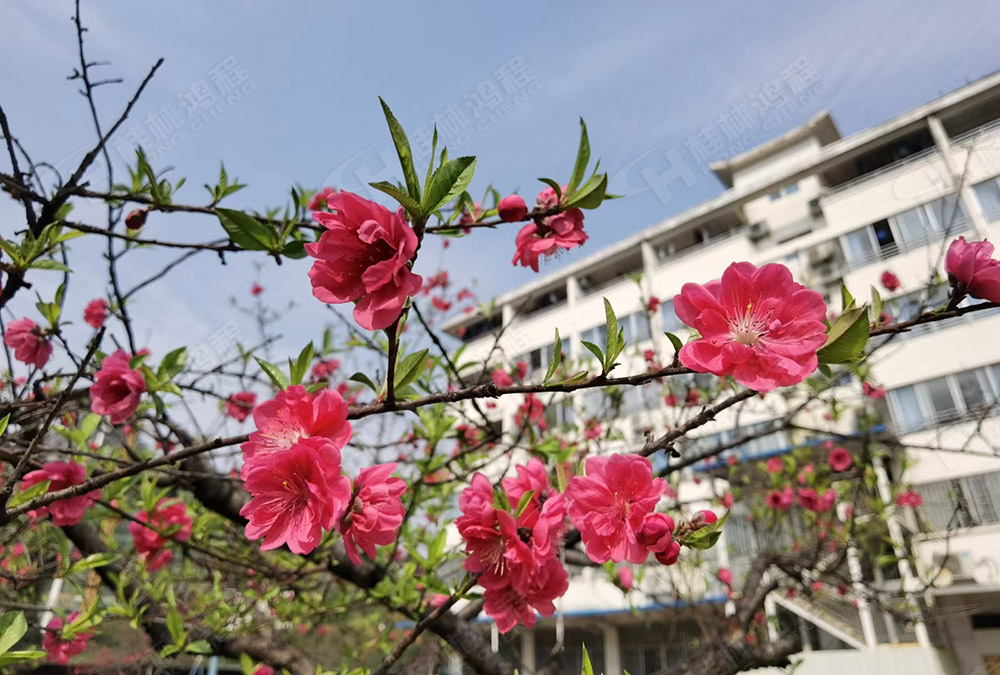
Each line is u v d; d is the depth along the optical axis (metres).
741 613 3.96
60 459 2.33
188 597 3.95
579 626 10.42
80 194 1.85
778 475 5.27
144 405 2.44
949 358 8.55
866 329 1.05
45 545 3.58
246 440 1.29
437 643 3.17
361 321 1.00
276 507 1.10
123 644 3.88
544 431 3.74
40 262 1.81
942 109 8.24
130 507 2.89
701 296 1.15
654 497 1.27
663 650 6.38
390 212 1.03
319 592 4.07
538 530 1.30
